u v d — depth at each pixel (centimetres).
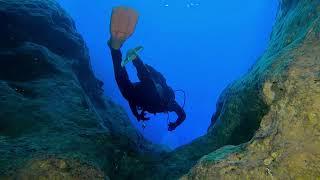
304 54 196
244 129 299
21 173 243
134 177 360
